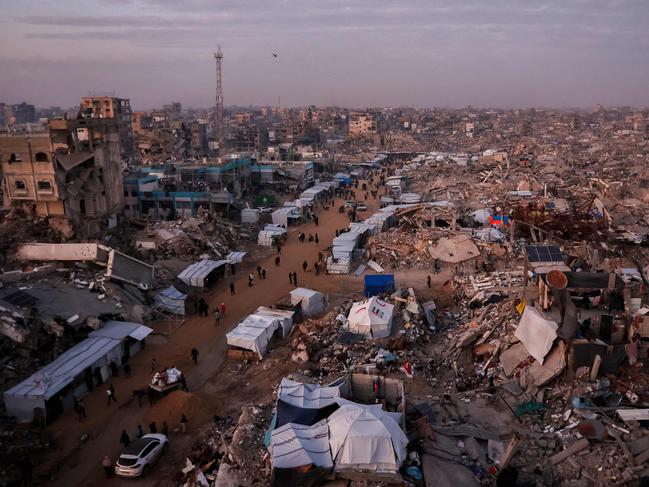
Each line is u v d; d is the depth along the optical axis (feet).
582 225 193.57
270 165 364.99
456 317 133.39
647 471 70.18
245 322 128.77
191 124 602.44
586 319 96.73
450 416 86.99
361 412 78.18
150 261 178.40
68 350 113.29
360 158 535.19
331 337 123.75
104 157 200.34
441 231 202.49
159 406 100.17
